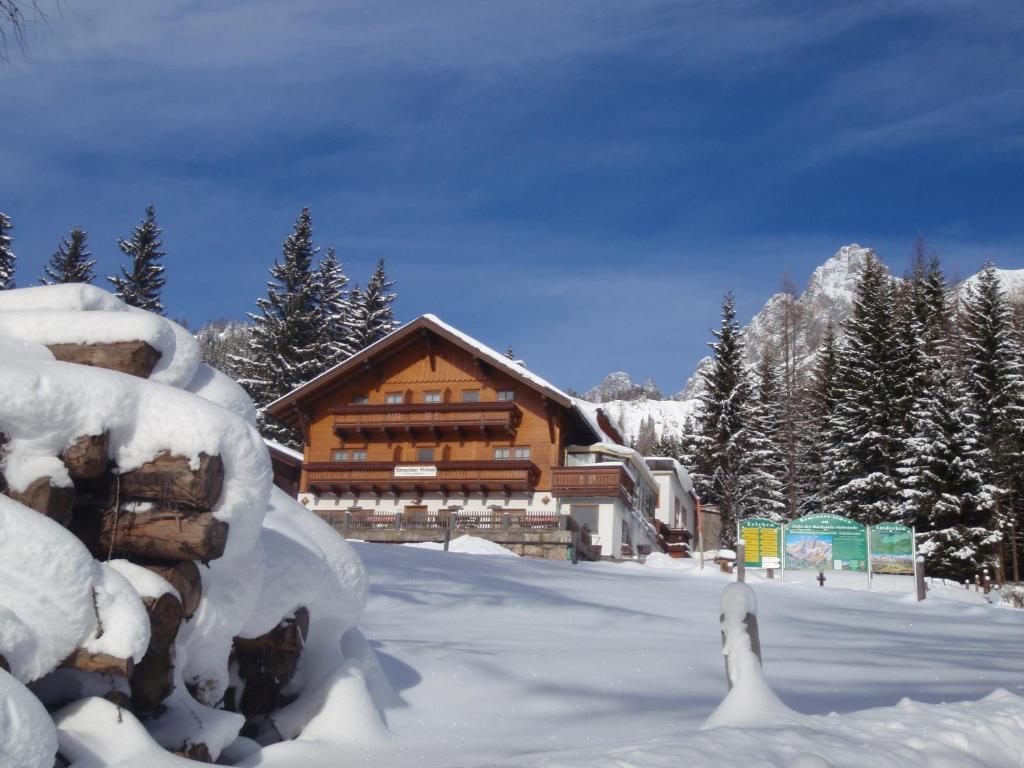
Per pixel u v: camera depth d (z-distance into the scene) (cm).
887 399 4750
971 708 680
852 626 1556
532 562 2212
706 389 6306
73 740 420
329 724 597
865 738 568
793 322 10050
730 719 638
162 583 481
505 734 649
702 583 2133
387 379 4262
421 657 816
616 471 3769
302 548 621
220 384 610
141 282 6444
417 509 4053
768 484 6019
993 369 4725
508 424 3944
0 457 444
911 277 7050
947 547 4147
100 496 489
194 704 509
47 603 410
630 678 858
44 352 527
